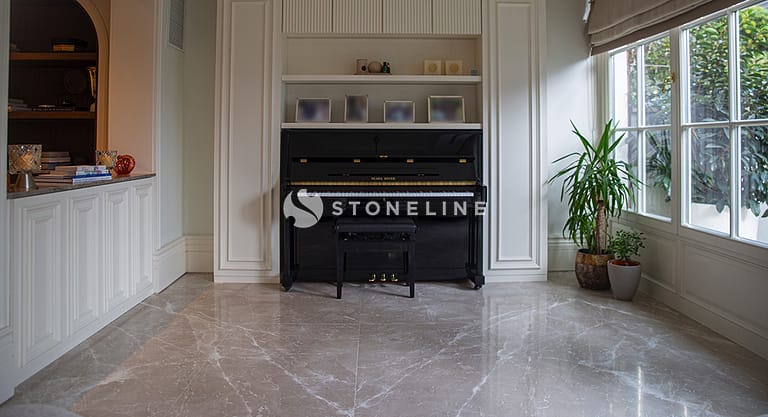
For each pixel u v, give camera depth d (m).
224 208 4.10
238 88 4.05
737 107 2.77
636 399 2.17
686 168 3.29
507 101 4.11
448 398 2.18
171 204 4.18
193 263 4.48
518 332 3.01
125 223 3.35
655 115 3.64
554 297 3.74
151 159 3.83
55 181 2.71
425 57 4.38
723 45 2.87
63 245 2.62
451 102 4.23
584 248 4.11
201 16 4.36
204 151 4.43
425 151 4.03
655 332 2.99
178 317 3.27
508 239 4.16
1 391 2.11
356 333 3.00
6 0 2.21
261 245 4.11
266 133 4.06
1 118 2.15
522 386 2.30
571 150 4.49
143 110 3.81
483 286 4.06
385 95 4.36
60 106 4.25
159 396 2.19
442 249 4.09
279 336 2.95
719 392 2.23
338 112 4.34
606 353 2.68
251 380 2.36
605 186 3.69
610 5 3.94
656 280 3.67
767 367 2.49
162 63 3.91
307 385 2.31
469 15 4.09
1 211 2.14
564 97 4.47
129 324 3.13
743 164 2.74
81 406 2.10
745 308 2.74
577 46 4.45
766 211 2.57
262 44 4.05
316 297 3.75
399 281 4.19
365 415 2.04
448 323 3.18
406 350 2.73
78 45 4.14
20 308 2.28
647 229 3.76
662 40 3.50
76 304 2.75
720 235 2.92
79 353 2.66
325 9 4.05
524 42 4.11
